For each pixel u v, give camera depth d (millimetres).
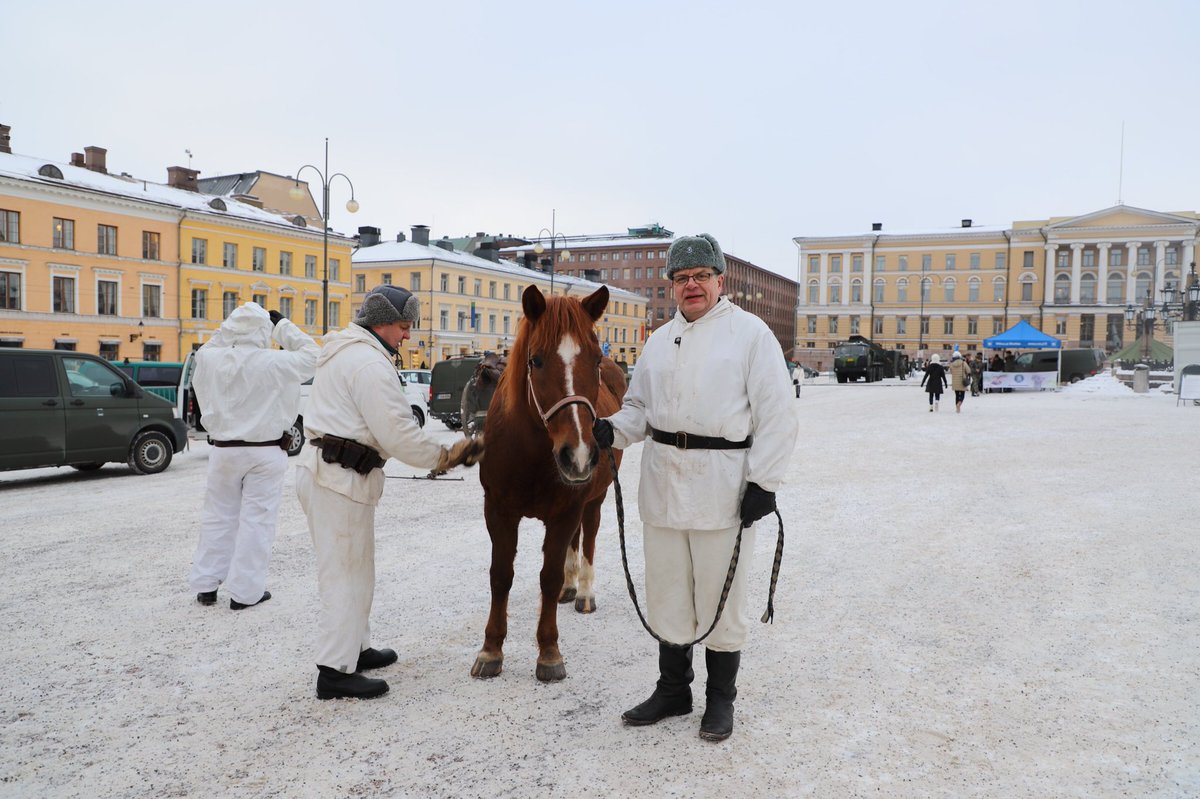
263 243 49250
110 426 10523
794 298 148000
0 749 3100
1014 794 2709
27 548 6414
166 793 2775
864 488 9086
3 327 37844
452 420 19078
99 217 41375
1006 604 4762
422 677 3791
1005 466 10688
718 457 3055
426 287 61375
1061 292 82812
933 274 88312
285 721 3330
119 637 4340
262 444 4812
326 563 3500
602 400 4879
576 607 4824
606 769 2906
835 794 2717
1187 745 3031
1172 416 19109
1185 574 5293
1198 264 78750
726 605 3090
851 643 4168
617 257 110312
